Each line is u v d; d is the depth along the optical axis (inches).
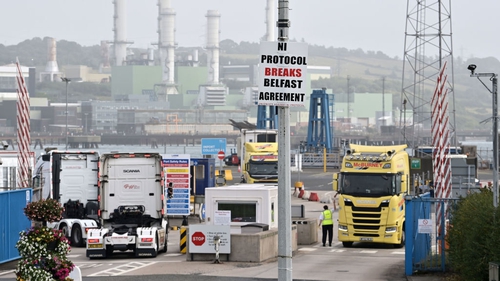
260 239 2089.1
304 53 1170.0
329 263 2121.1
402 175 2591.0
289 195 1206.9
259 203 2365.9
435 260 1844.2
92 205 2748.5
